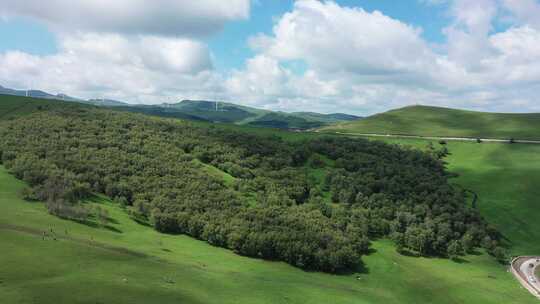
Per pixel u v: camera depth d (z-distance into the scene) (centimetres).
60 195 13338
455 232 17500
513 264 16175
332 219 16700
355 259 13812
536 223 19300
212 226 13912
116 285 8188
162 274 9506
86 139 19088
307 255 13288
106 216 13188
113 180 15925
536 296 13175
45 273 8169
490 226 18288
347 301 10462
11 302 6756
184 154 19925
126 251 10600
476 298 12662
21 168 14688
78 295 7450
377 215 17925
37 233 10338
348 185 19975
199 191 16250
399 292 12662
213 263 11731
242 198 16762
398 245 16362
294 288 10669
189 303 8094
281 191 18150
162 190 15725
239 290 9594
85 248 10000
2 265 8131
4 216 11206
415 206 18762
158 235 13425
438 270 14975
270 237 13588
